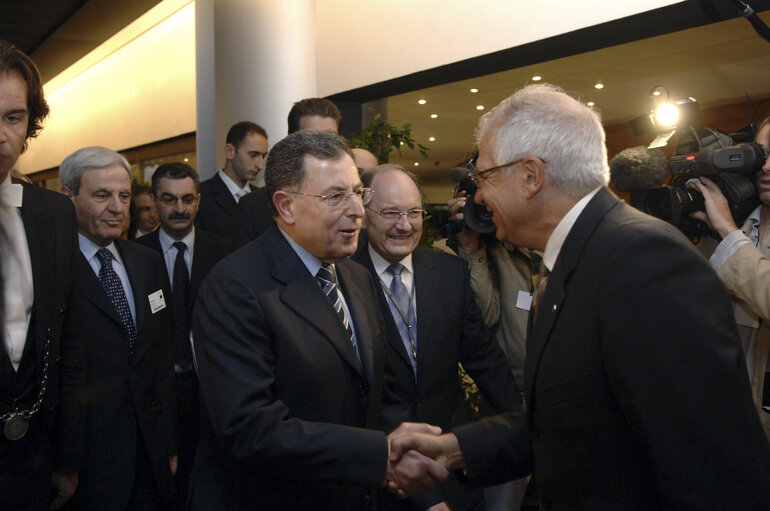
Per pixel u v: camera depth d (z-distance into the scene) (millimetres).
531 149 1142
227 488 1432
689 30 3490
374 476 1315
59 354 1868
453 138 7004
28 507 1583
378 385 1580
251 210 2682
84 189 2182
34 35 7617
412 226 1941
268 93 4492
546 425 1131
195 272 2934
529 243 1243
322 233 1435
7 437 1506
